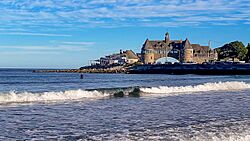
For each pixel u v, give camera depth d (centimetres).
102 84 6238
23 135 1377
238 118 1822
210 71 15525
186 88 4131
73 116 1886
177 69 16925
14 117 1812
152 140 1266
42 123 1650
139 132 1417
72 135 1373
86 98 2970
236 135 1385
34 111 2058
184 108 2289
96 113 2011
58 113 1991
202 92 3916
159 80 8562
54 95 2842
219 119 1783
